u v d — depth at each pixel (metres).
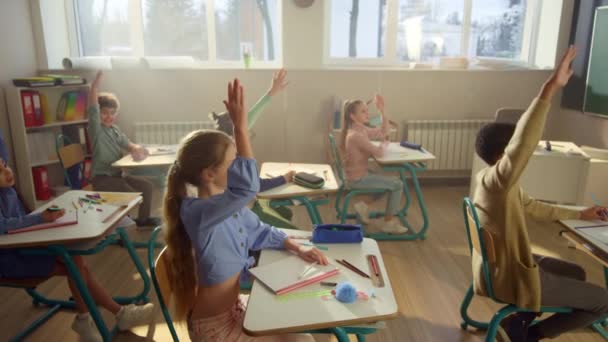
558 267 2.04
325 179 2.81
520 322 1.99
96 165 3.52
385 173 4.90
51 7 4.66
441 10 5.00
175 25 4.92
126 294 2.70
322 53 4.77
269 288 1.44
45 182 4.16
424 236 3.52
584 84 4.49
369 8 4.96
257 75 4.65
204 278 1.51
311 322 1.27
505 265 1.76
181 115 4.71
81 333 2.19
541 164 3.56
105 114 3.53
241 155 1.46
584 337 2.27
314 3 4.63
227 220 1.55
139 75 4.61
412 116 4.86
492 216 1.76
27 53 4.39
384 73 4.73
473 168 4.30
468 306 2.50
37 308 2.58
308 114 4.79
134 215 4.00
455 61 4.87
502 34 5.11
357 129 3.50
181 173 1.47
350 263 1.62
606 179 3.60
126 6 4.86
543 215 1.98
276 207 2.94
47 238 1.91
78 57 4.89
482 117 4.92
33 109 4.01
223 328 1.53
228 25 4.94
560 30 4.76
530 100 4.90
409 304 2.60
